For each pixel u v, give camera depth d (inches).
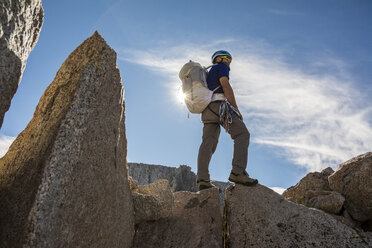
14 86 79.9
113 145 93.9
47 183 70.0
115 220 93.1
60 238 70.5
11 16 77.0
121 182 98.8
